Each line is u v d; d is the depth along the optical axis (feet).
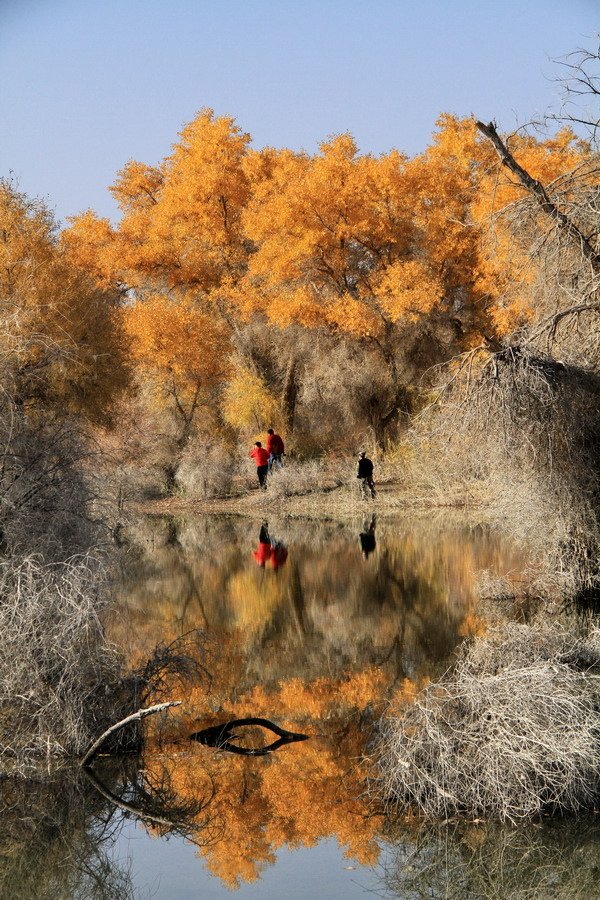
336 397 151.02
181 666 41.50
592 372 55.67
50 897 26.50
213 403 161.79
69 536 53.21
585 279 58.65
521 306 63.21
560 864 27.35
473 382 54.34
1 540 47.29
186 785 33.83
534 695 30.37
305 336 151.84
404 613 62.75
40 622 35.68
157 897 26.37
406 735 32.24
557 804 29.76
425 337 148.15
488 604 63.21
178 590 73.00
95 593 38.60
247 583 75.92
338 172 140.56
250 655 52.19
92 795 33.04
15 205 86.38
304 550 93.81
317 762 35.53
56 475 55.36
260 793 32.99
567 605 60.18
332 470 146.72
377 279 142.31
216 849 29.60
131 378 101.45
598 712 31.73
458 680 33.06
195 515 128.67
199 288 169.78
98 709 36.99
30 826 30.96
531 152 123.75
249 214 151.33
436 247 138.82
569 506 58.70
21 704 35.42
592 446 57.16
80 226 174.70
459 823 29.40
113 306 102.12
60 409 76.59
